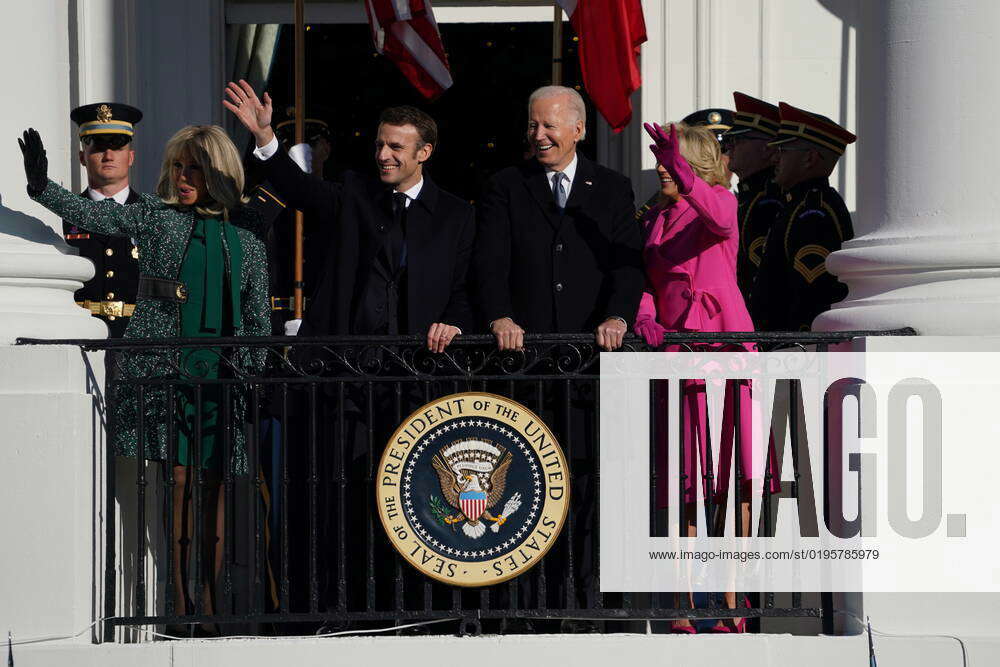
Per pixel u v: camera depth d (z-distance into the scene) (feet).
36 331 69.92
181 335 74.79
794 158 83.15
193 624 72.74
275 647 66.33
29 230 72.69
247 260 76.84
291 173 75.00
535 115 73.61
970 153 69.51
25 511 66.64
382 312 74.59
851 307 71.20
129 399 72.95
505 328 68.28
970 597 66.44
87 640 67.72
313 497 68.54
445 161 123.03
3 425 66.74
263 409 77.97
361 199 75.87
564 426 72.90
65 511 66.64
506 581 68.39
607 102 92.99
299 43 100.32
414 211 75.25
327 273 75.51
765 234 91.15
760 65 106.93
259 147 75.05
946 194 69.82
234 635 74.84
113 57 104.01
